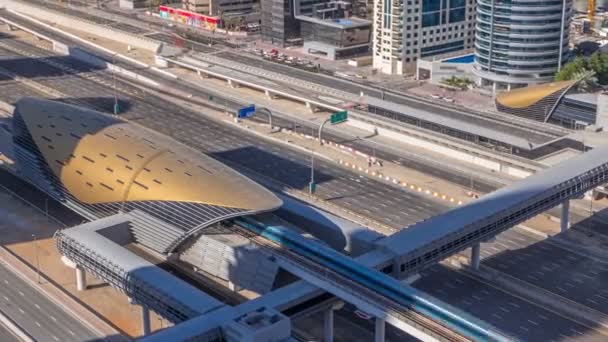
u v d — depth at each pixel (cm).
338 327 19862
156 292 18788
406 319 17225
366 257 19912
